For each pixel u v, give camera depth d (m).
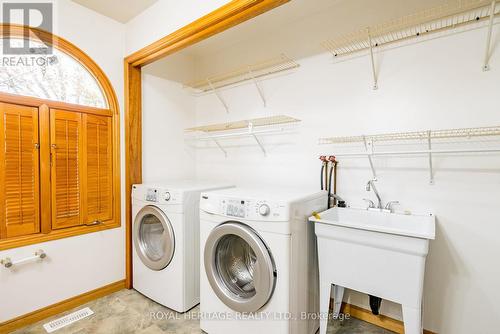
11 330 1.74
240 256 1.81
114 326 1.81
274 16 2.20
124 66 2.37
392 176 1.82
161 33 2.02
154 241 2.30
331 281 1.58
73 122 2.06
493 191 1.50
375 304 1.78
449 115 1.61
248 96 2.63
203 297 1.75
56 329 1.77
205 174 3.05
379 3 1.84
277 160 2.44
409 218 1.69
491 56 1.49
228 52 2.78
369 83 1.90
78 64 2.13
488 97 1.50
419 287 1.30
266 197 1.54
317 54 2.15
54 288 1.95
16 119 1.77
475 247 1.55
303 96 2.24
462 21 1.56
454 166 1.61
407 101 1.75
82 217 2.11
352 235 1.47
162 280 2.05
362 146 1.94
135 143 2.41
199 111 3.10
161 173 2.73
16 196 1.78
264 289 1.42
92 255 2.17
